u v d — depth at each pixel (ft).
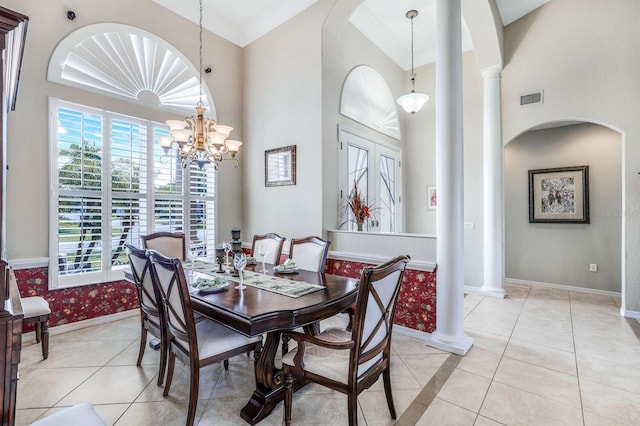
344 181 13.39
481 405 6.54
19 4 9.25
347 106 13.61
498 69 14.49
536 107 13.78
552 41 13.42
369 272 4.84
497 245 14.65
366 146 15.08
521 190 17.43
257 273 8.87
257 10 13.44
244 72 15.34
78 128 10.41
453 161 9.02
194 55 13.47
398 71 18.07
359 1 11.54
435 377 7.64
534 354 8.84
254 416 5.93
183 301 5.65
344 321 10.87
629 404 6.55
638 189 11.60
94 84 10.78
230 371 7.92
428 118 18.10
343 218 13.25
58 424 3.67
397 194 17.84
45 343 8.34
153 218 12.22
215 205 14.26
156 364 8.15
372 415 6.21
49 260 9.77
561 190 16.28
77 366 8.02
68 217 10.15
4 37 3.81
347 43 13.76
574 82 12.89
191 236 13.41
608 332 10.41
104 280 10.87
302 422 6.01
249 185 15.08
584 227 15.75
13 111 9.15
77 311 10.37
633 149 11.67
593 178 15.51
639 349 9.13
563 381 7.44
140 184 11.91
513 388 7.16
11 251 9.16
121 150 11.40
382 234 10.94
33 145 9.52
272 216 13.97
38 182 9.62
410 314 10.20
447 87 9.06
